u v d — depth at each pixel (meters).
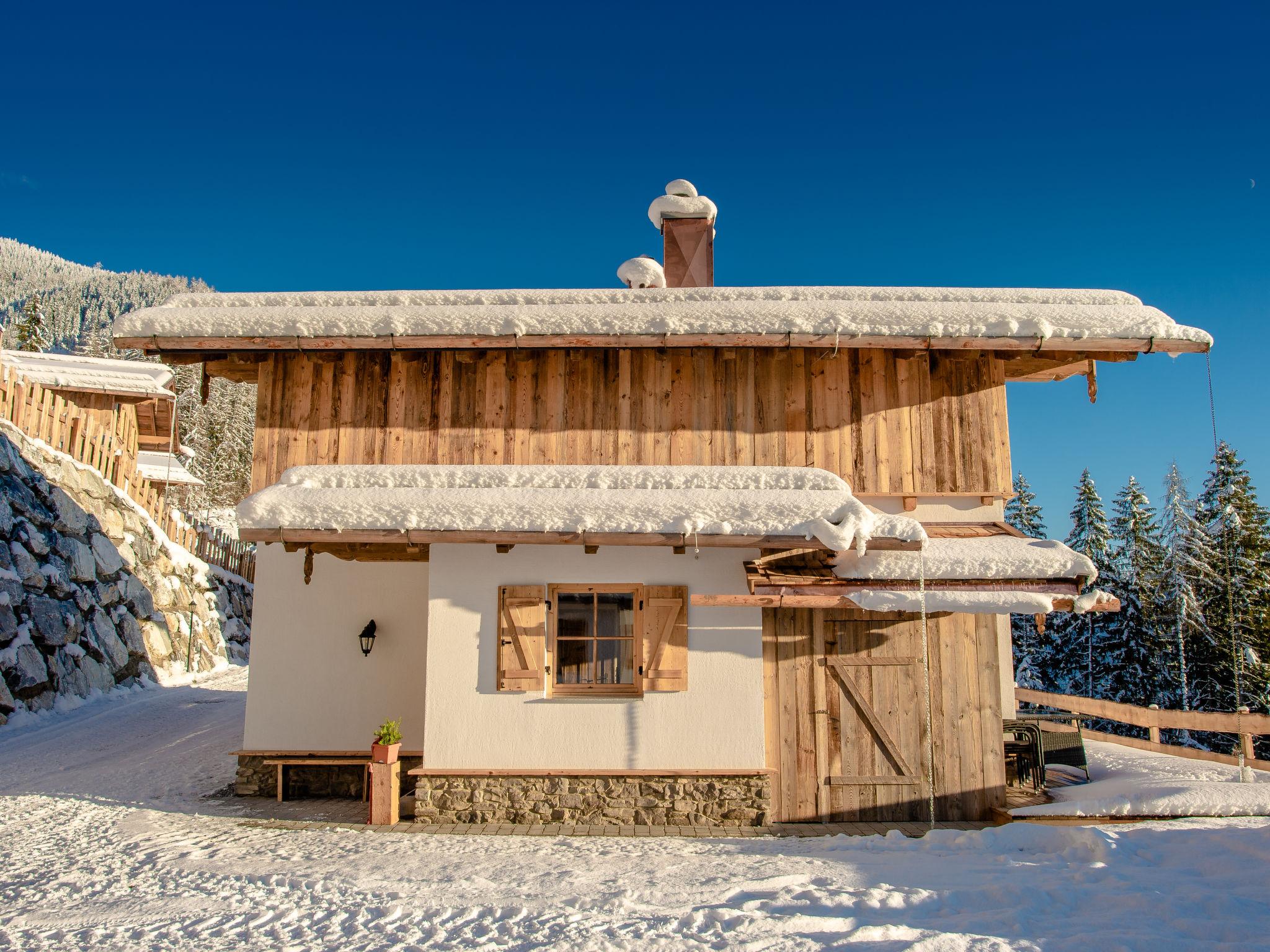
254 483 11.48
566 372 11.75
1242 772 9.93
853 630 9.76
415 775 9.09
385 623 11.05
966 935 4.91
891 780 9.46
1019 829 7.64
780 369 11.68
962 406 11.58
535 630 9.34
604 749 9.18
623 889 6.23
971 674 9.71
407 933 5.37
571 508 9.23
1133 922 5.17
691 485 10.10
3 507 16.17
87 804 9.96
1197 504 31.44
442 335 11.26
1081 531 36.53
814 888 6.18
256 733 10.82
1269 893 5.57
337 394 11.72
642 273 14.77
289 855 7.65
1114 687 32.47
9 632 15.21
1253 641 29.03
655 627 9.40
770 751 9.49
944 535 10.65
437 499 9.32
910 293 12.45
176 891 6.47
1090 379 11.75
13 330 53.81
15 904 6.28
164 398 24.06
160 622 21.09
